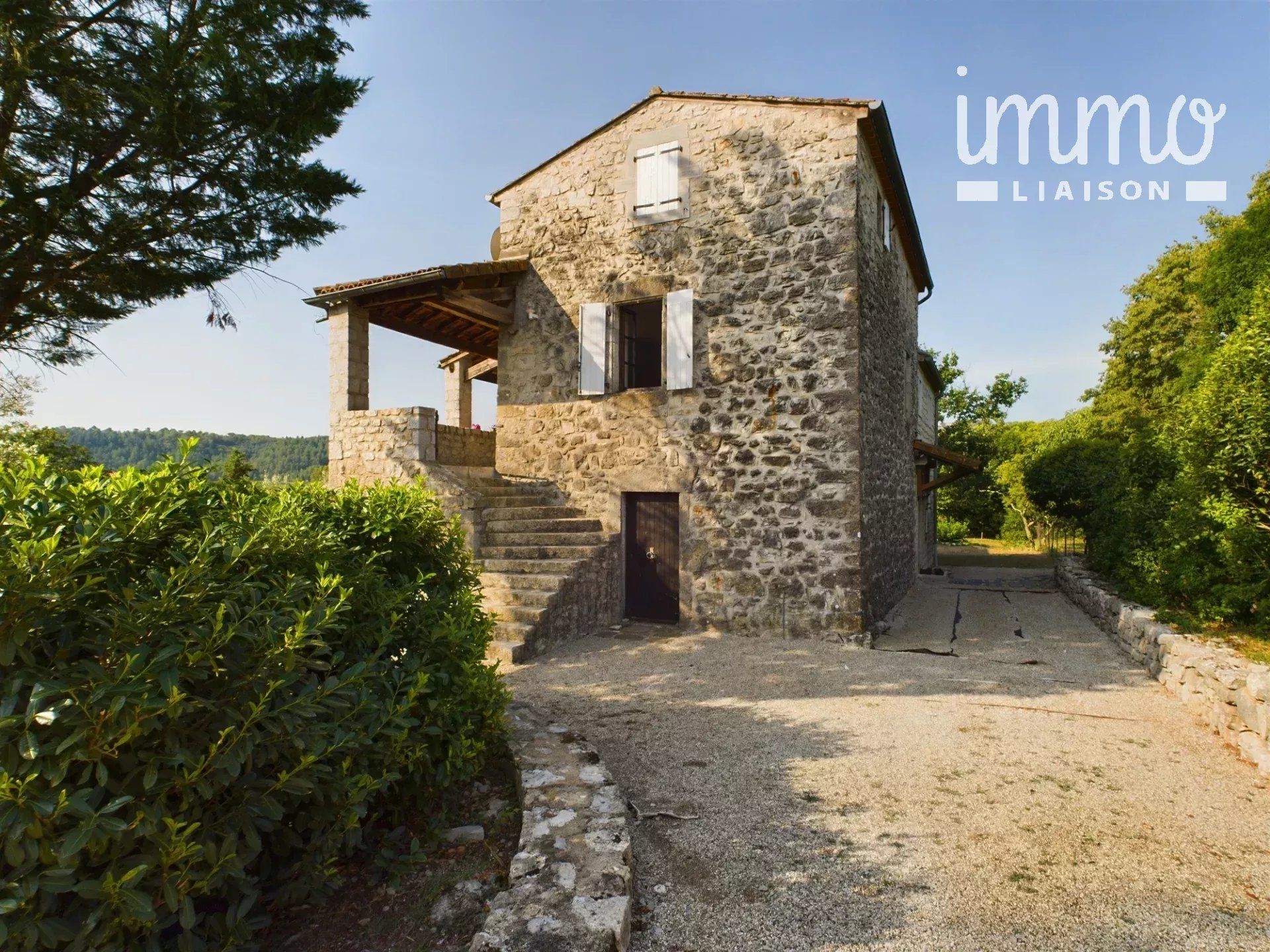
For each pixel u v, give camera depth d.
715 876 2.76
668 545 8.23
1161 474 7.95
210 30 5.29
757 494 7.54
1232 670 4.28
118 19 5.12
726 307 7.78
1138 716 4.71
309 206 6.34
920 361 12.97
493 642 6.51
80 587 1.77
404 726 2.64
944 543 25.52
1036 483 12.48
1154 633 5.66
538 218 9.01
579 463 8.59
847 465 7.13
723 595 7.64
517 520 8.25
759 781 3.67
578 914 2.14
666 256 8.15
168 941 1.98
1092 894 2.63
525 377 9.02
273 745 2.18
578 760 3.34
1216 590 5.61
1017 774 3.76
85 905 1.72
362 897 2.50
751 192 7.70
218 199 5.89
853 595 7.08
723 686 5.55
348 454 8.60
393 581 3.30
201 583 1.99
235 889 2.09
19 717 1.61
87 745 1.71
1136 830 3.14
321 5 5.79
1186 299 18.56
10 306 5.25
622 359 8.74
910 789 3.57
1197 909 2.54
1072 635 7.41
